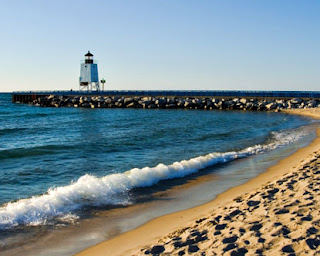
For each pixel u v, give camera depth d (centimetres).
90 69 8000
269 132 2844
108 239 741
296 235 561
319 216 639
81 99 7350
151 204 978
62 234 770
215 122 3797
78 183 1115
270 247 538
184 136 2589
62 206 941
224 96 6788
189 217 852
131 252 653
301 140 2308
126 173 1266
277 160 1609
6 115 5025
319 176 1023
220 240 588
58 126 3459
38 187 1185
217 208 891
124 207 952
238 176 1309
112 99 7088
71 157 1733
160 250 605
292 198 790
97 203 977
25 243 724
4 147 2070
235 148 2030
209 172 1382
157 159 1691
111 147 2052
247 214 725
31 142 2308
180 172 1342
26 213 877
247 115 4841
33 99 8862
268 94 6619
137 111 5834
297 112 5150
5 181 1255
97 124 3634
